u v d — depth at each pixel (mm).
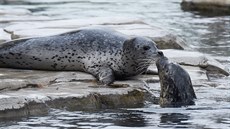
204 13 82625
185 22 74000
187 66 45906
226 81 43750
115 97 37750
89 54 41562
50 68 42250
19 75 40219
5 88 37281
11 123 32750
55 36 42719
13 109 34250
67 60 41875
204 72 44656
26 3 91812
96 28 42906
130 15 78875
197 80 42656
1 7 84938
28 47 42312
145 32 53688
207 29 68688
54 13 79188
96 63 41312
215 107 36906
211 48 56469
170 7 88750
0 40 50250
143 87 39406
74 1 95250
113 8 86250
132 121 33531
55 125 32500
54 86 38688
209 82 42688
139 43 40625
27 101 34875
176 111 36000
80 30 42750
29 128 31828
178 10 85500
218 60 50688
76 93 37000
